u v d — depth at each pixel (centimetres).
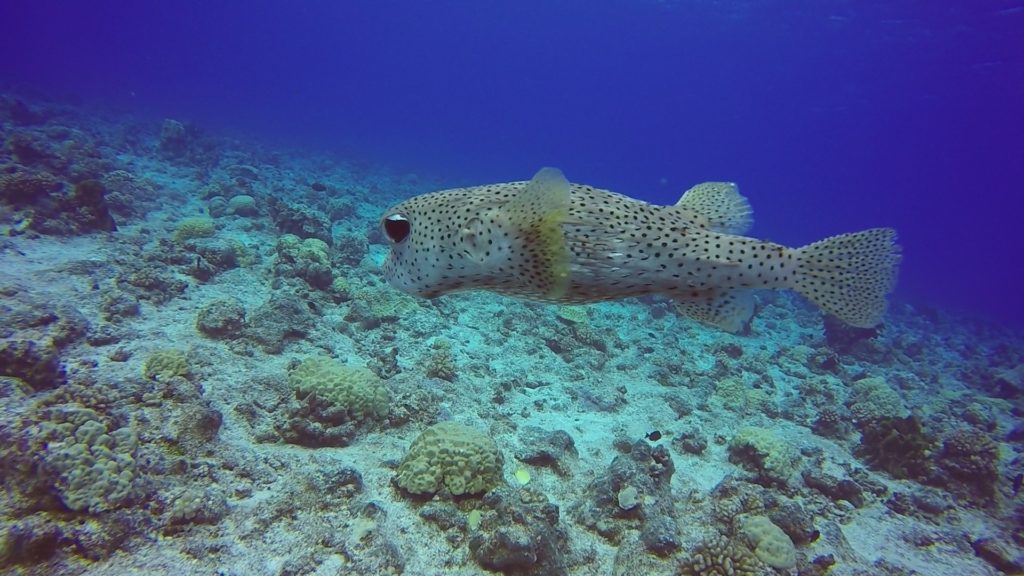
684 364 204
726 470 136
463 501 100
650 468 115
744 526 106
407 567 87
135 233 202
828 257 62
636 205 60
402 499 100
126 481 81
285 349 144
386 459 111
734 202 65
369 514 93
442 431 107
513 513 92
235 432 107
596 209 57
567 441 128
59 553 73
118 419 96
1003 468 155
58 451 79
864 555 114
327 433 110
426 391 134
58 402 95
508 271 58
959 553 119
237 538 84
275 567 81
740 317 60
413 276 63
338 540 86
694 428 154
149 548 78
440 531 95
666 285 58
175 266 178
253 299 170
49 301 133
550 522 97
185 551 79
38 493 77
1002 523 132
